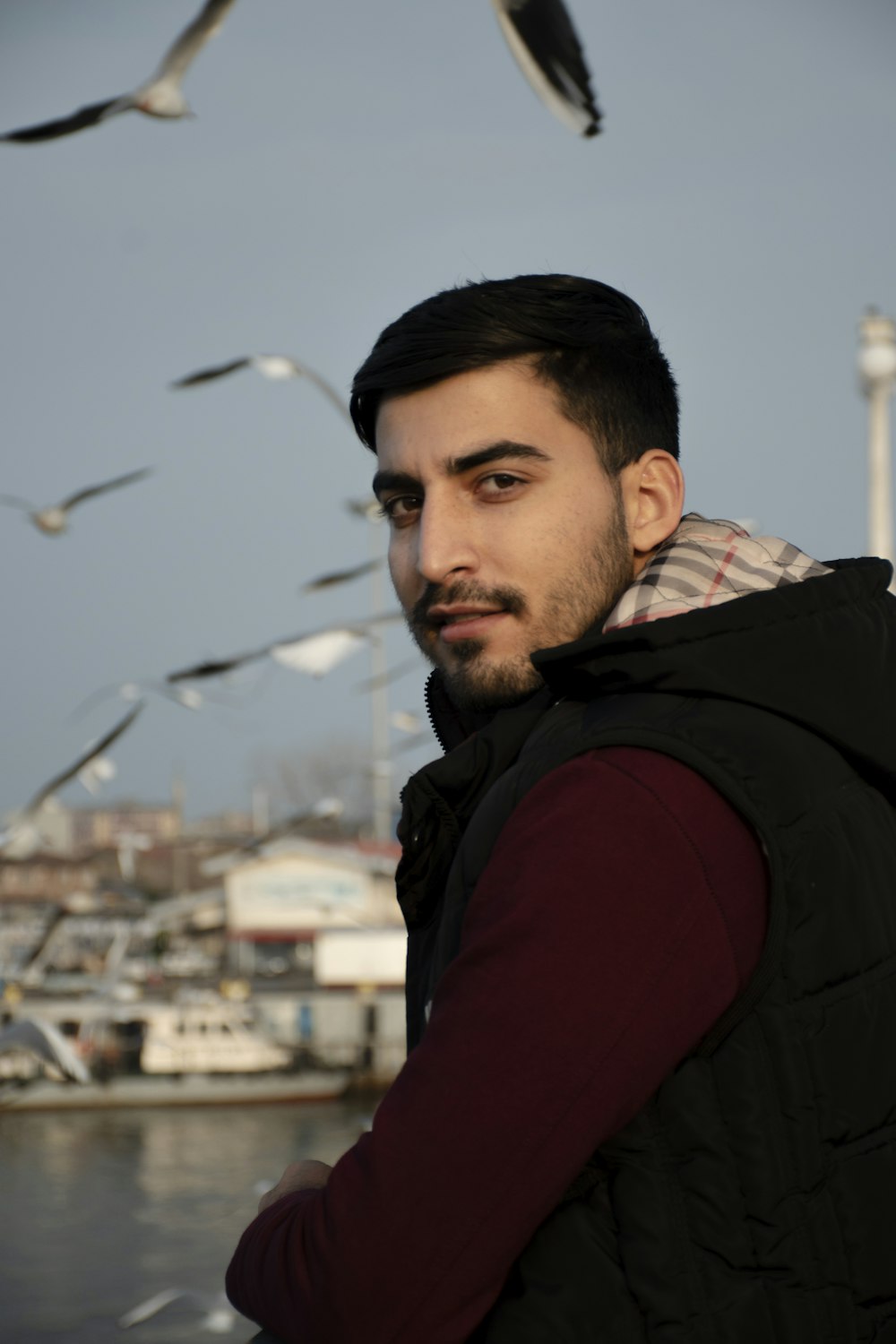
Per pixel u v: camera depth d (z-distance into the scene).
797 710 1.64
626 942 1.51
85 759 10.83
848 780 1.67
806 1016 1.55
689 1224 1.51
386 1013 47.41
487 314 1.82
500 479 1.82
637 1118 1.54
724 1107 1.53
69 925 58.88
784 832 1.57
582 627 1.84
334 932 48.44
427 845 1.86
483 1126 1.51
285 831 21.61
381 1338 1.52
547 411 1.82
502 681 1.84
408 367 1.83
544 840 1.57
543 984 1.51
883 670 1.72
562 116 3.40
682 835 1.54
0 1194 31.23
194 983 52.88
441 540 1.82
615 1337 1.50
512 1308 1.54
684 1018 1.52
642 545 1.93
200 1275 24.61
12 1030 12.09
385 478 1.89
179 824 99.81
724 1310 1.49
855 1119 1.56
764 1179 1.51
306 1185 1.79
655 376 1.95
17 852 12.84
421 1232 1.51
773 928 1.54
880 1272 1.54
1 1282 24.11
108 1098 42.97
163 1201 30.77
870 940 1.61
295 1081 44.09
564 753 1.64
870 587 1.81
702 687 1.61
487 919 1.58
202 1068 43.97
